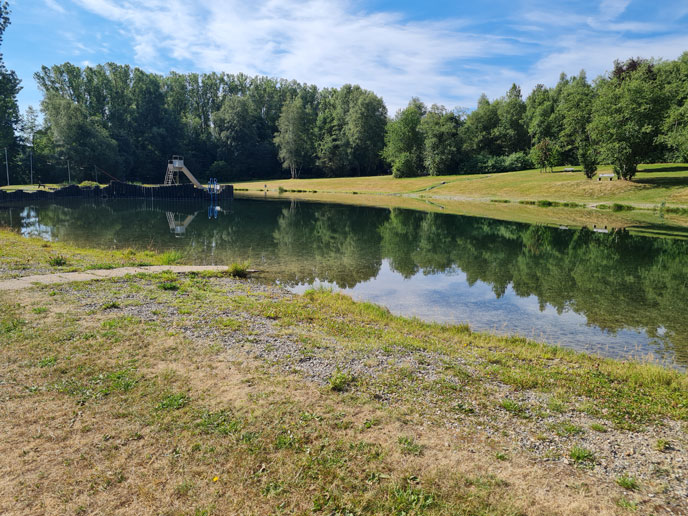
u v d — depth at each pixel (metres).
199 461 4.37
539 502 4.04
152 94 90.88
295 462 4.43
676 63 59.69
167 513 3.68
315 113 117.75
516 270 17.92
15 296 9.77
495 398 6.29
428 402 5.99
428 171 89.25
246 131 96.19
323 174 104.38
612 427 5.64
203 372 6.42
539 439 5.22
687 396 6.75
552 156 65.12
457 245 23.95
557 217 36.88
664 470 4.69
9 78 62.28
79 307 9.25
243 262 18.38
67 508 3.67
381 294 14.09
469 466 4.54
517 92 101.06
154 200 54.50
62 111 68.00
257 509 3.78
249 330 8.51
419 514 3.80
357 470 4.37
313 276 16.30
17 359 6.50
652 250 22.48
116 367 6.40
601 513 3.94
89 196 54.75
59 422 4.92
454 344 8.98
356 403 5.76
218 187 56.41
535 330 10.94
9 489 3.85
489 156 83.12
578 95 60.91
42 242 19.11
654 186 44.94
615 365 8.21
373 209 44.72
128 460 4.33
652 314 12.31
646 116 45.53
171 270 14.31
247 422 5.10
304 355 7.37
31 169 69.44
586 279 16.41
